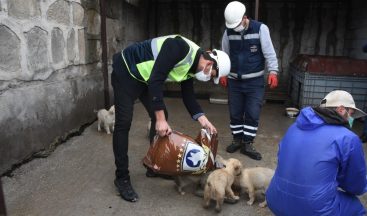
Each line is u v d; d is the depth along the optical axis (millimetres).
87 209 2459
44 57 3451
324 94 5078
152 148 2572
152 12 7344
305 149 1796
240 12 3230
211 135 2615
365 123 4113
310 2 6773
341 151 1720
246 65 3402
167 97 6688
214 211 2480
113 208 2484
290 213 1870
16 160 3051
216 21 7156
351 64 5020
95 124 4609
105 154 3502
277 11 6914
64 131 3900
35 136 3318
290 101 6145
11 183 2787
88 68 4562
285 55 7078
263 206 2547
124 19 5941
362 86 4941
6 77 2895
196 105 2697
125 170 2605
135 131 4355
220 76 2422
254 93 3467
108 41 5211
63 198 2596
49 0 3486
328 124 1788
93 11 4605
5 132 2881
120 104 2473
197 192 2684
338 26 6785
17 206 2459
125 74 2447
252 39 3322
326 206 1771
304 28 6918
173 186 2855
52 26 3576
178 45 2254
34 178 2904
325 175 1748
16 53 3012
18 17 3012
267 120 5066
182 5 7199
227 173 2449
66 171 3072
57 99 3721
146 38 7422
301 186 1791
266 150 3781
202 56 2338
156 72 2246
